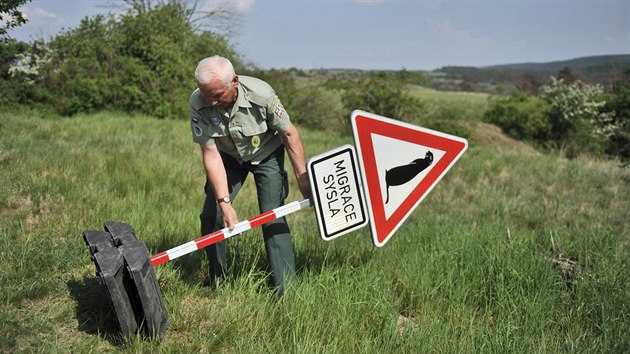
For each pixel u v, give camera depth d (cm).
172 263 405
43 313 327
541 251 504
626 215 779
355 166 360
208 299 368
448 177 1018
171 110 1981
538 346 321
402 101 2034
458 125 2155
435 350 313
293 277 365
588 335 344
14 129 1070
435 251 471
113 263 280
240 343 301
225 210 342
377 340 315
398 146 366
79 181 652
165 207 613
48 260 394
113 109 1927
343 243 519
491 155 1330
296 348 294
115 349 293
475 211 800
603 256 474
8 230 450
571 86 2855
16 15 875
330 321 330
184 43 2370
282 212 350
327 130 2230
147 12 2288
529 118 2903
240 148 351
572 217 766
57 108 1806
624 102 2678
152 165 811
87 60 1994
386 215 369
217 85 315
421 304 381
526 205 829
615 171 1116
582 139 2764
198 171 848
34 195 564
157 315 289
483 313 380
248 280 376
